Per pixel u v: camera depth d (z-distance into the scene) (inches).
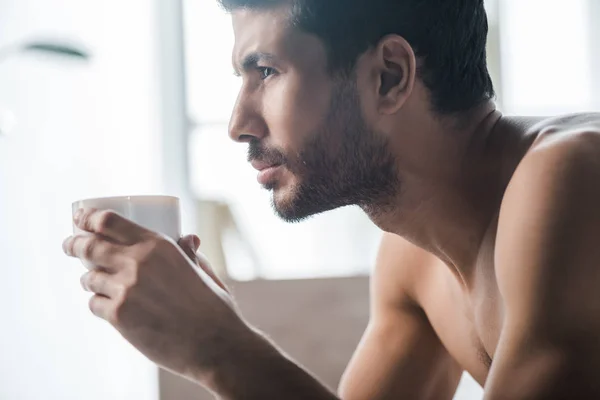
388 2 30.5
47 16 107.1
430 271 38.6
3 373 102.6
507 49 112.3
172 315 27.8
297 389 27.3
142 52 110.0
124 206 29.3
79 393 103.5
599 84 112.7
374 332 40.7
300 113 30.4
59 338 104.2
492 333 32.3
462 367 40.9
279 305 105.0
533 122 31.3
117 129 109.0
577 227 24.7
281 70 30.5
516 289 25.4
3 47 104.3
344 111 30.6
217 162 112.1
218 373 27.6
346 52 30.4
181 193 110.7
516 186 26.9
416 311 40.0
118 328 28.2
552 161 26.1
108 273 28.6
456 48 31.5
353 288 105.6
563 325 24.2
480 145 31.6
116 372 104.5
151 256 27.9
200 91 112.1
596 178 25.3
